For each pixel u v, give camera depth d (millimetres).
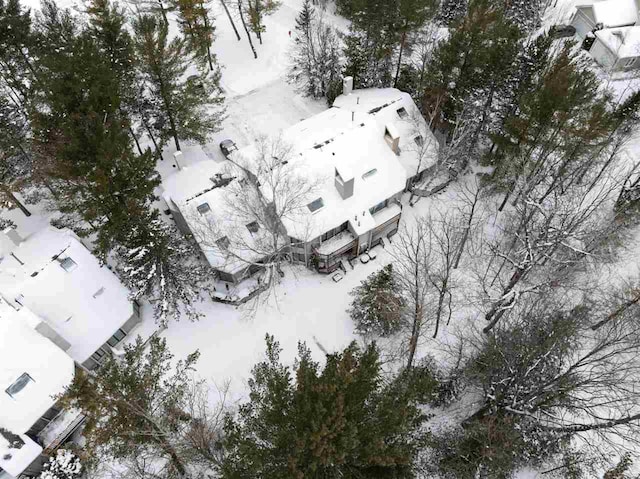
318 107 49000
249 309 34750
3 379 26594
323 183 34594
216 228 33125
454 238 31922
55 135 27734
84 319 30750
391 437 20750
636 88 49406
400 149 38906
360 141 36281
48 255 31531
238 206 33844
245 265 33594
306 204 33719
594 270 34031
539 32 57938
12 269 31047
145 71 36125
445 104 40500
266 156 35500
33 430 27594
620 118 36938
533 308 29312
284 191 33156
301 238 32938
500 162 38812
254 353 32844
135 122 40000
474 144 40188
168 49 37031
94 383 23812
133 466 25609
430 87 39406
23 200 40094
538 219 36875
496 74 35281
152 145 45125
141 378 23875
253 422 22172
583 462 26797
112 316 31625
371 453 19000
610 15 54469
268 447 21406
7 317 27797
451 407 29953
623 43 50156
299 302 35188
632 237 36656
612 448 28234
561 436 26578
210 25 52438
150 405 23734
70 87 27328
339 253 35062
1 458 25438
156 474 27094
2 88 40406
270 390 21844
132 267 30812
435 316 32531
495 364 27062
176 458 25203
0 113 34688
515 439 25047
